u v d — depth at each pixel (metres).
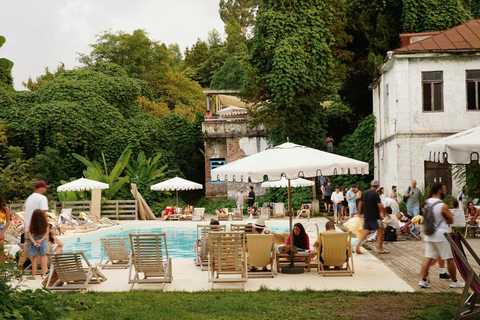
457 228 16.19
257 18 31.02
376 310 7.33
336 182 29.78
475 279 6.46
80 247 17.81
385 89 25.66
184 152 37.00
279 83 28.91
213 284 9.52
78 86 34.75
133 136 33.81
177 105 49.47
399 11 31.66
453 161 8.58
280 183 25.19
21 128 31.94
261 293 8.75
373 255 13.10
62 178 31.17
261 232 12.26
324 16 30.22
